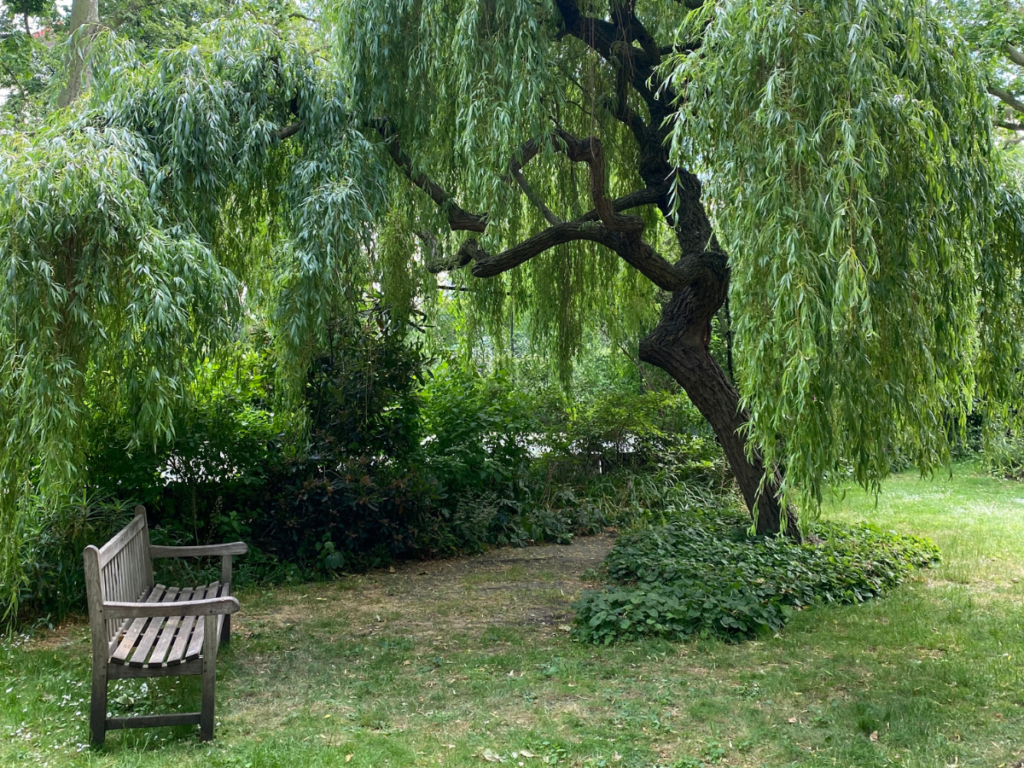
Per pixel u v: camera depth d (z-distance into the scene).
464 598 7.29
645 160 9.03
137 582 5.16
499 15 6.88
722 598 6.27
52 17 14.46
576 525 10.55
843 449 4.97
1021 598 7.03
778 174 4.60
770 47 4.68
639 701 4.62
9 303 4.63
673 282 8.38
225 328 5.57
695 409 13.50
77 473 5.20
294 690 4.85
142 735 4.10
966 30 9.93
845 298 4.38
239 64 6.40
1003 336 6.19
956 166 5.11
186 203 6.03
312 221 6.14
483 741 4.07
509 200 7.47
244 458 8.19
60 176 4.71
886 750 3.94
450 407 10.23
